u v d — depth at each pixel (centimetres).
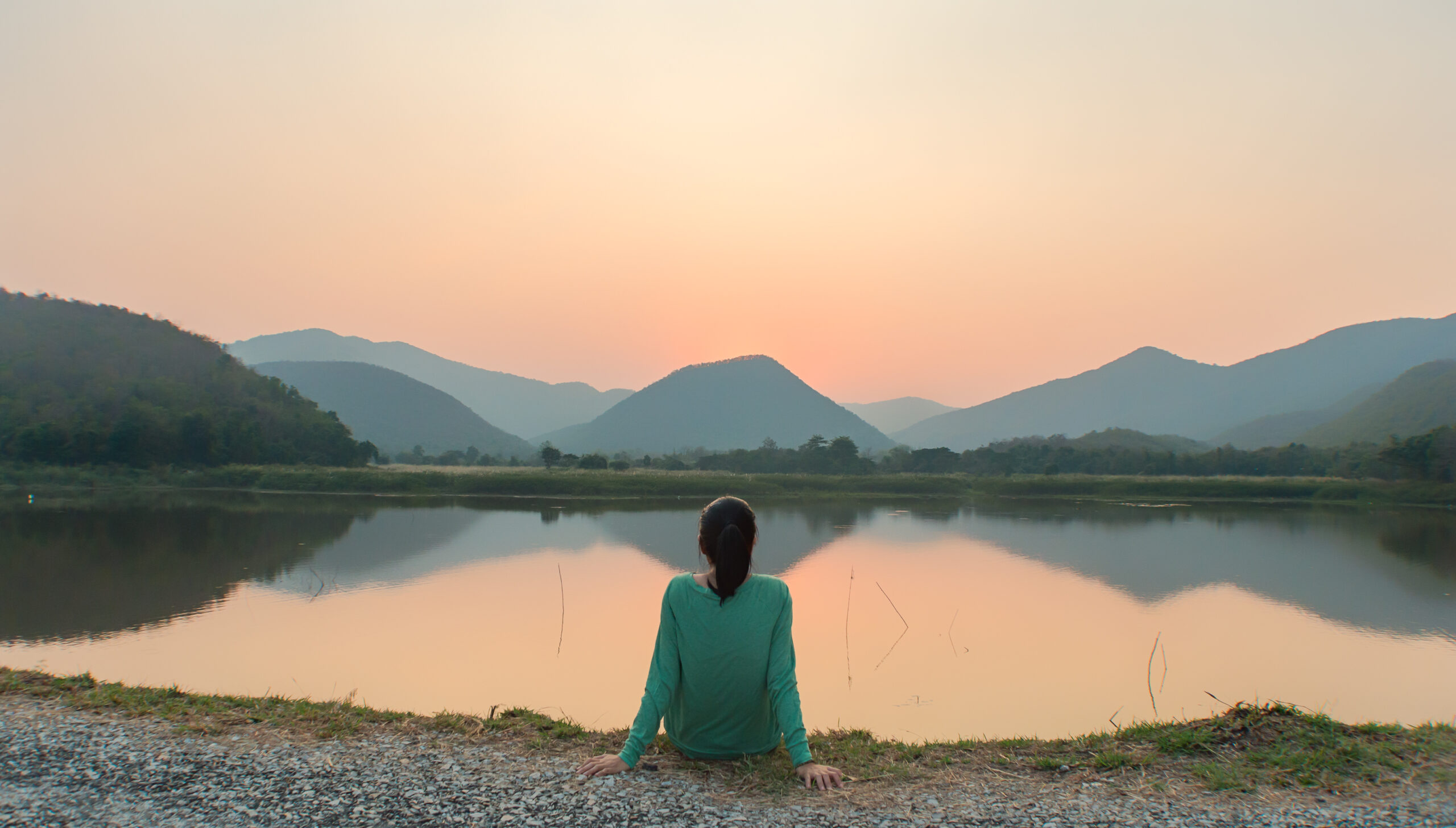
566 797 454
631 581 2820
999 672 1684
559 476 7881
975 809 446
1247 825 426
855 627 2167
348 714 631
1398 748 522
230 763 513
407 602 2398
